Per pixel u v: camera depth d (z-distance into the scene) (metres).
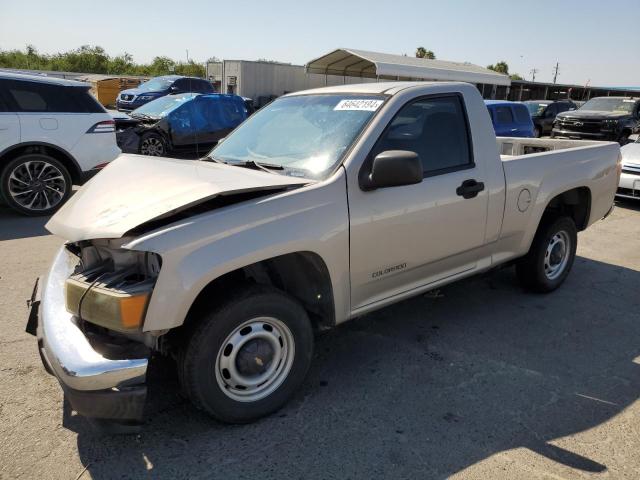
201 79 22.20
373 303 3.28
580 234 7.12
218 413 2.70
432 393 3.17
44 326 2.59
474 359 3.60
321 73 27.78
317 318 3.17
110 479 2.43
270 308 2.74
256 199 2.70
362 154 3.06
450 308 4.46
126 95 20.86
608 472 2.52
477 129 3.76
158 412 2.93
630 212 8.62
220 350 2.63
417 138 3.40
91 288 2.45
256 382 2.81
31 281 4.79
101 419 2.39
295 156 3.29
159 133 12.09
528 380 3.34
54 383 3.18
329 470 2.51
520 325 4.14
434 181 3.41
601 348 3.79
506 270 5.43
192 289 2.43
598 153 4.88
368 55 24.03
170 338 2.70
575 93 48.44
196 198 2.50
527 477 2.47
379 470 2.51
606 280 5.25
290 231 2.72
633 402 3.12
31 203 7.36
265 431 2.79
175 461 2.55
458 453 2.63
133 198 2.69
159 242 2.38
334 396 3.12
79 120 7.64
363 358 3.59
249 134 3.83
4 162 7.19
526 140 5.94
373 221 3.08
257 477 2.46
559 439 2.76
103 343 2.49
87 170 7.80
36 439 2.68
